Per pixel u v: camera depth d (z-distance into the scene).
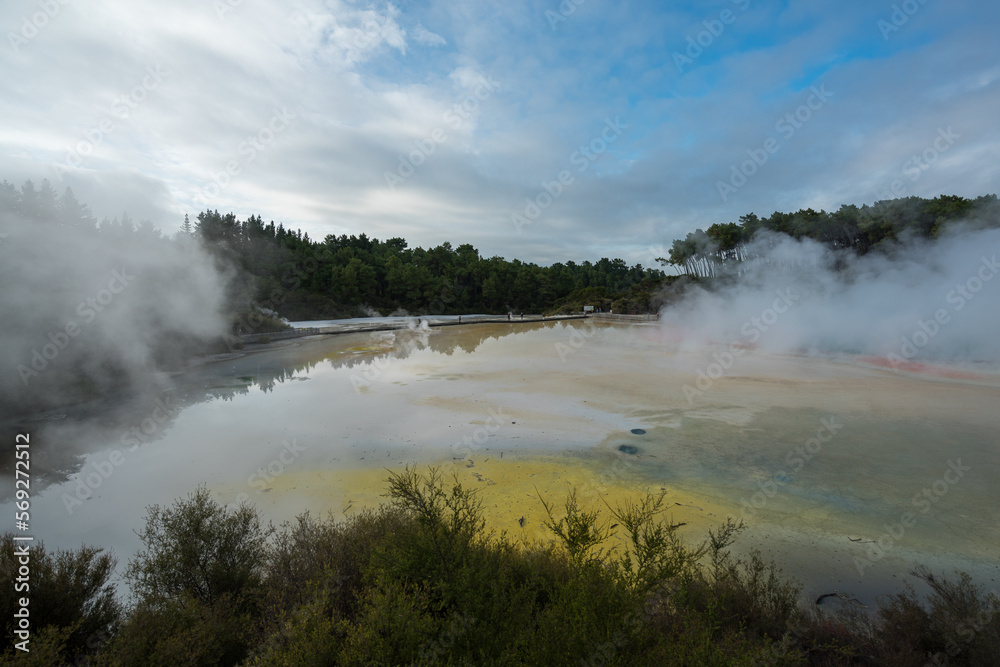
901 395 15.48
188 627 3.68
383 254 77.12
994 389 16.16
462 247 90.06
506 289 74.62
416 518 4.32
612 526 7.23
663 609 4.11
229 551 5.08
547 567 4.72
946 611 4.32
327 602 3.87
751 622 4.39
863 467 9.59
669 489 8.73
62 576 4.18
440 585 3.67
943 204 32.59
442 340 34.16
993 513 7.65
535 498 8.35
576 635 3.05
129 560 6.39
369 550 4.64
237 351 28.22
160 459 10.46
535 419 13.17
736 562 5.89
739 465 9.82
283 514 7.83
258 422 13.20
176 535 5.03
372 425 12.77
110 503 8.40
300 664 3.08
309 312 52.59
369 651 3.08
